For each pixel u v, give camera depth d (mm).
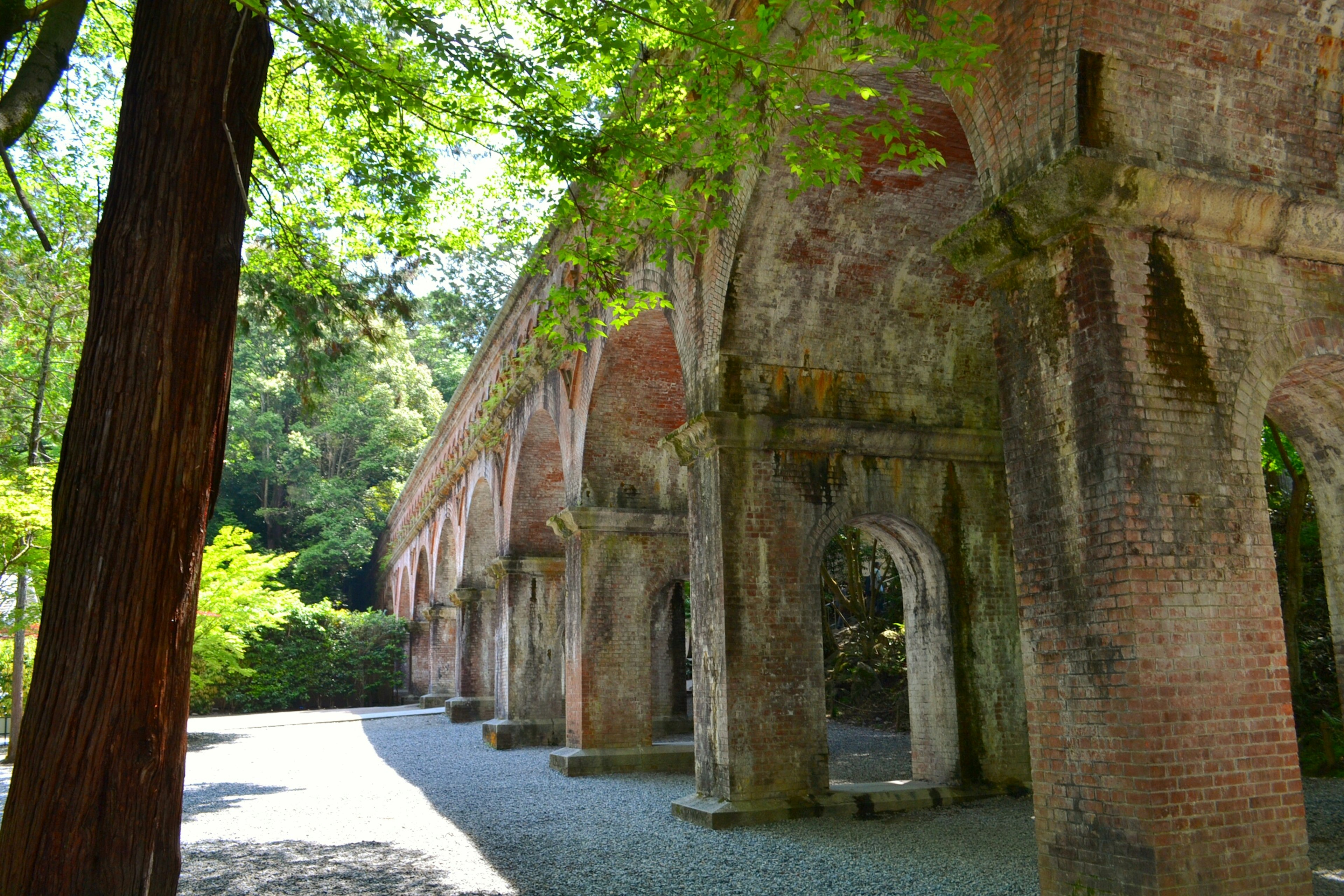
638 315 13492
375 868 9133
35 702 4676
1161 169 5844
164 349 4961
